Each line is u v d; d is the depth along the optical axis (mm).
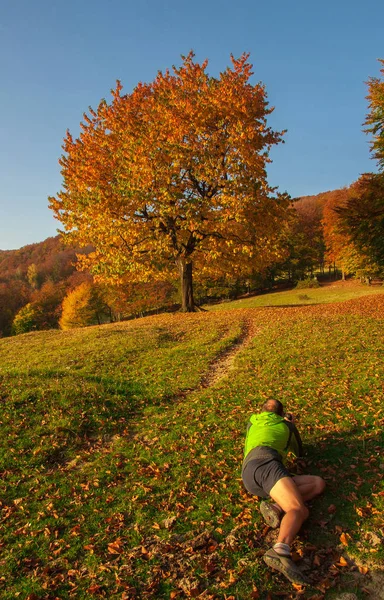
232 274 25094
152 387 9703
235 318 19203
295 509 3910
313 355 11070
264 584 3598
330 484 4969
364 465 5297
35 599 3662
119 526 4617
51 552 4312
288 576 3461
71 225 22109
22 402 8367
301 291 57656
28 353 14852
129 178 20531
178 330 17078
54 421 7551
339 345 11805
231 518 4555
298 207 91000
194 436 6797
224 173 20859
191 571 3799
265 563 3822
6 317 82875
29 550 4387
